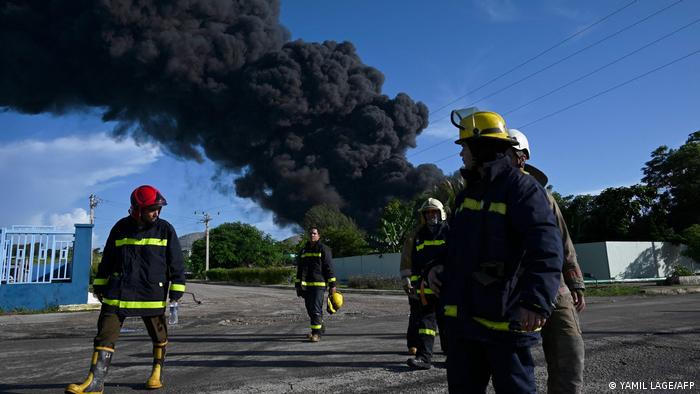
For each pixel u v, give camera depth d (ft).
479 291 6.79
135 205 13.32
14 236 45.44
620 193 118.11
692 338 20.94
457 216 7.56
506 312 6.63
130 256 13.53
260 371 16.24
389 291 79.30
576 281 10.11
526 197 6.82
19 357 20.12
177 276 14.05
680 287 66.28
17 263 45.11
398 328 28.55
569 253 10.29
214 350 21.15
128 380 15.17
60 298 45.44
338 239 152.97
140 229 13.71
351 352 19.83
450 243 7.51
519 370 6.56
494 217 6.97
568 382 9.57
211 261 240.94
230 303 55.26
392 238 126.82
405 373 15.56
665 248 105.60
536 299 6.25
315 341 23.49
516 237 6.94
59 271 46.60
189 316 39.29
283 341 23.88
